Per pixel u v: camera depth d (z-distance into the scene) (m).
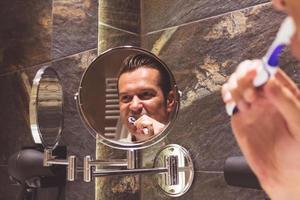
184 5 0.97
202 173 0.89
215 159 0.87
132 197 1.00
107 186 0.96
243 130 0.42
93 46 0.99
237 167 0.71
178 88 0.94
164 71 0.86
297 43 0.32
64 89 0.99
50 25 1.07
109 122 0.86
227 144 0.85
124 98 0.87
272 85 0.38
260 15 0.82
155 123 0.85
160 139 0.84
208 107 0.89
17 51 1.11
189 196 0.90
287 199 0.42
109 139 0.86
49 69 0.94
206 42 0.91
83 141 0.95
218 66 0.88
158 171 0.88
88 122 0.87
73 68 1.00
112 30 1.02
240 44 0.85
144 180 1.01
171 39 0.99
